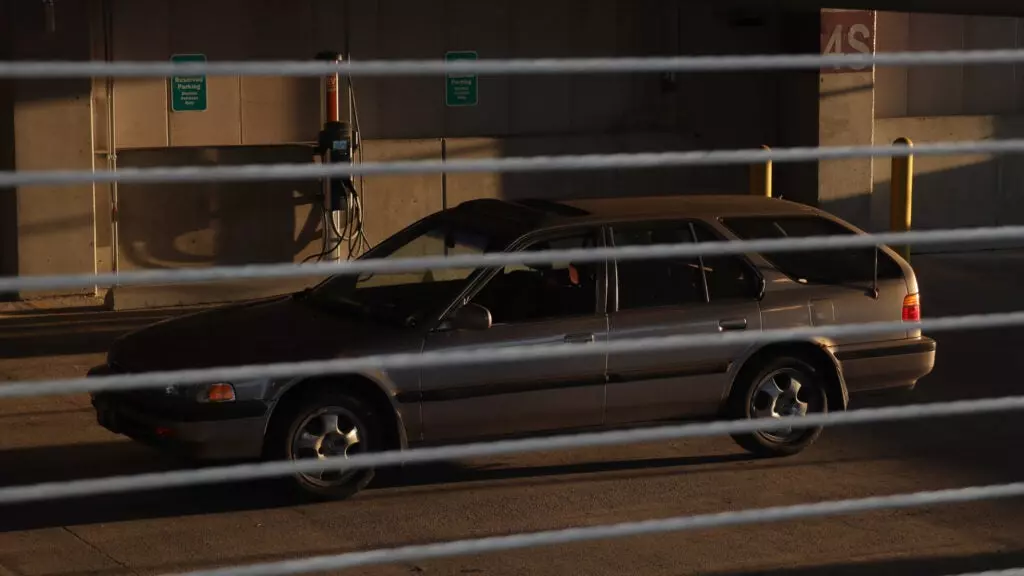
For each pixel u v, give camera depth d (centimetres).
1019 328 1440
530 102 1770
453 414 819
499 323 830
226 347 807
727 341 368
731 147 1906
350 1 1653
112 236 1548
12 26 1459
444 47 1712
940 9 1650
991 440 977
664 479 877
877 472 890
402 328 817
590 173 1812
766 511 364
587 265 861
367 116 1684
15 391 288
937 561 713
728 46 1877
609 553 725
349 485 820
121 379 301
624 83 1825
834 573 693
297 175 304
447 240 902
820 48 1872
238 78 1612
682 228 891
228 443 781
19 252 1502
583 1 1781
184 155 1595
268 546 738
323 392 801
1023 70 2052
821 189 1902
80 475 877
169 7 1559
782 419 378
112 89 1543
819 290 917
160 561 712
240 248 1616
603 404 853
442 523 782
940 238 374
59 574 691
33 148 1488
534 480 875
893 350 936
